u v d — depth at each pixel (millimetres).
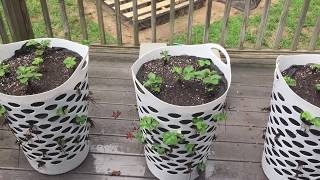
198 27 3465
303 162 1647
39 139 1690
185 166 1775
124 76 2498
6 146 2045
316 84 1639
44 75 1684
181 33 3498
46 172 1904
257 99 2344
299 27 2432
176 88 1624
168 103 1492
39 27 3400
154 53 1768
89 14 3717
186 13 3775
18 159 1984
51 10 3643
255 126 2172
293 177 1753
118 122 2180
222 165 1966
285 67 1750
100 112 2238
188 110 1478
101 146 2045
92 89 2395
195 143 1646
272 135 1723
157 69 1719
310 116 1438
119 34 2553
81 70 1630
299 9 3582
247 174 1931
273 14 3523
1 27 2277
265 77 2502
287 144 1642
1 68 1658
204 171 1932
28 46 1809
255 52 2590
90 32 3412
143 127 1554
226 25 2453
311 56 1747
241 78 2488
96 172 1928
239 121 2197
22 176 1911
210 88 1609
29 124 1609
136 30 2516
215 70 1718
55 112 1604
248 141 2088
